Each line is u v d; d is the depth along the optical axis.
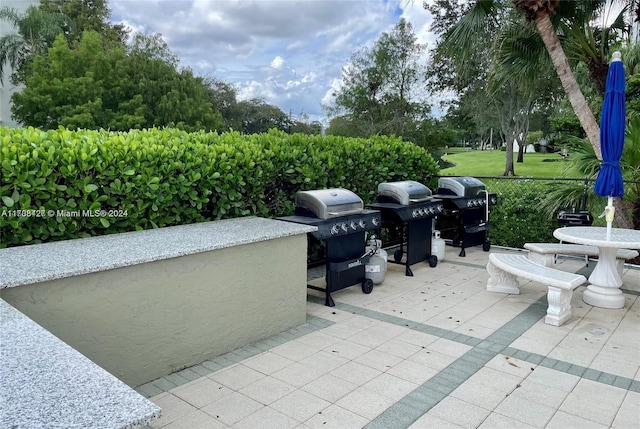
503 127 18.56
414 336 3.44
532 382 2.73
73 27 28.52
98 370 1.33
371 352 3.15
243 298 3.21
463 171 20.19
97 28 31.45
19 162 2.79
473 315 3.91
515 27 6.17
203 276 2.93
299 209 4.20
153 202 3.55
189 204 3.86
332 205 4.03
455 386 2.67
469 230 6.18
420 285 4.84
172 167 3.59
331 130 22.64
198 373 2.84
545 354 3.13
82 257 2.55
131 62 24.73
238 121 31.28
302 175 4.89
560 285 3.59
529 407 2.44
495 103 17.98
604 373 2.85
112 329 2.51
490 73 6.71
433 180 6.94
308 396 2.55
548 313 3.72
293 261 3.55
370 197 5.94
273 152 4.55
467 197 6.09
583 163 6.09
